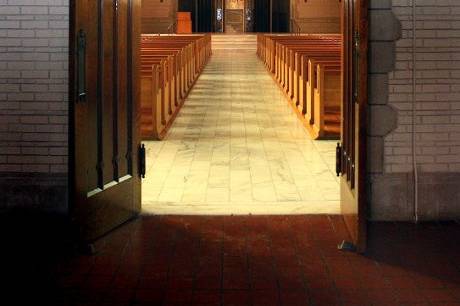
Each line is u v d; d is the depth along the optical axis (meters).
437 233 5.04
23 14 5.02
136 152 5.50
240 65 21.92
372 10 5.10
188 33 31.39
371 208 5.32
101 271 4.29
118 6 5.07
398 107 5.20
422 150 5.25
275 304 3.79
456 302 3.83
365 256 4.57
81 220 4.59
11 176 5.17
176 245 4.79
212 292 3.96
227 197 6.18
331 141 8.91
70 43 4.36
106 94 4.94
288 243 4.82
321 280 4.14
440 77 5.17
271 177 6.97
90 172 4.77
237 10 32.84
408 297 3.89
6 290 4.00
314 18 31.23
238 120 10.71
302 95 10.81
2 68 5.07
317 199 6.09
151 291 3.98
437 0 5.09
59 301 3.84
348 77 5.15
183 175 7.06
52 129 5.11
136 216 5.48
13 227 5.03
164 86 9.81
